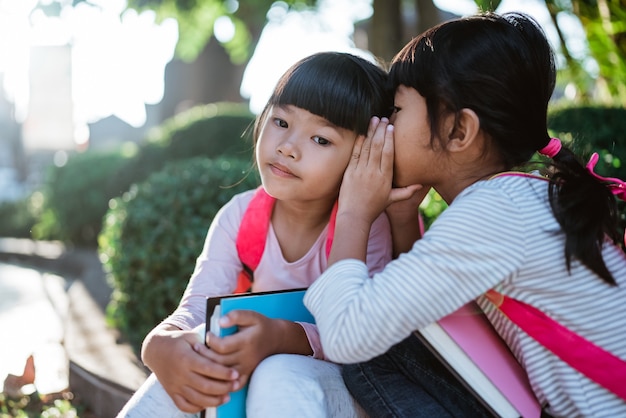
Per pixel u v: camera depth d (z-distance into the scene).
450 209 1.38
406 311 1.32
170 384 1.43
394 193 1.58
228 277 1.82
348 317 1.34
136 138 19.83
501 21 1.50
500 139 1.47
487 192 1.37
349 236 1.51
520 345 1.38
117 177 6.98
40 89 17.55
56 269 7.60
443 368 1.52
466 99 1.44
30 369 2.97
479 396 1.37
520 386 1.40
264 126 1.71
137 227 3.41
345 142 1.64
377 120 1.59
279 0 10.77
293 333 1.50
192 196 3.32
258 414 1.37
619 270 1.42
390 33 5.95
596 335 1.34
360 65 1.67
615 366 1.32
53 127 17.80
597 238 1.36
